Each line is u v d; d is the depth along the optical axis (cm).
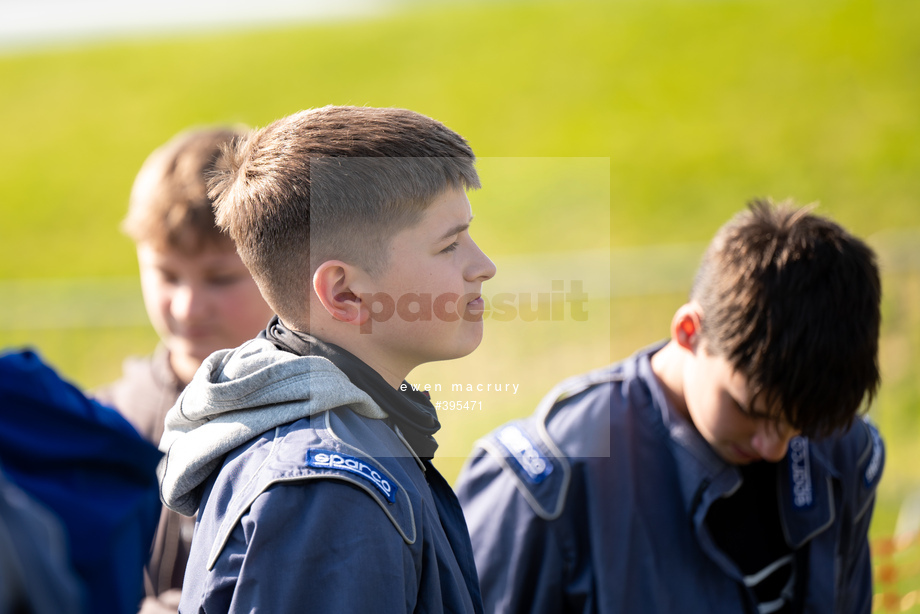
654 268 2433
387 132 510
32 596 351
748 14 5834
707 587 706
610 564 700
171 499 501
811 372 645
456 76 6038
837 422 671
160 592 734
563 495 710
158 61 6919
